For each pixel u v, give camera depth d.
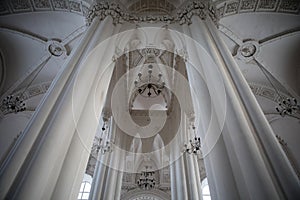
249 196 2.09
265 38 8.59
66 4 7.45
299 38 8.38
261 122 2.52
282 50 8.88
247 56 9.05
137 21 5.73
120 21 5.28
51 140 2.31
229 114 2.69
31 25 8.42
